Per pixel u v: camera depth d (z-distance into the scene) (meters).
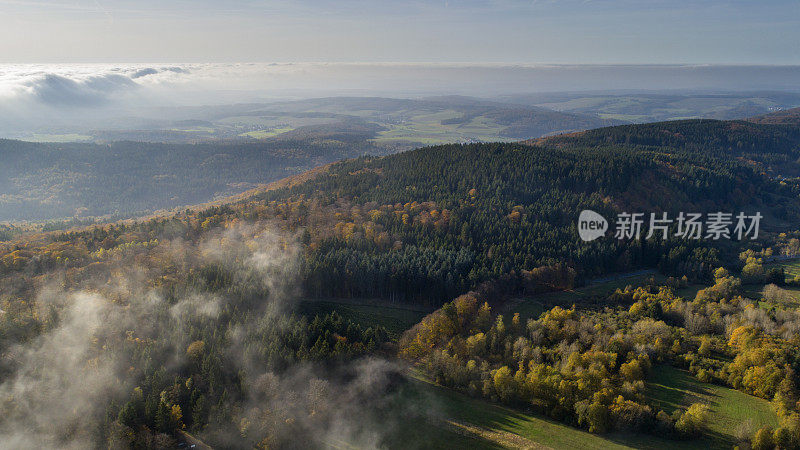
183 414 93.88
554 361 109.44
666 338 118.38
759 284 164.75
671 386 103.06
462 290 142.12
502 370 101.19
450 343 115.50
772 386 95.81
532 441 88.69
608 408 91.56
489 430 92.94
